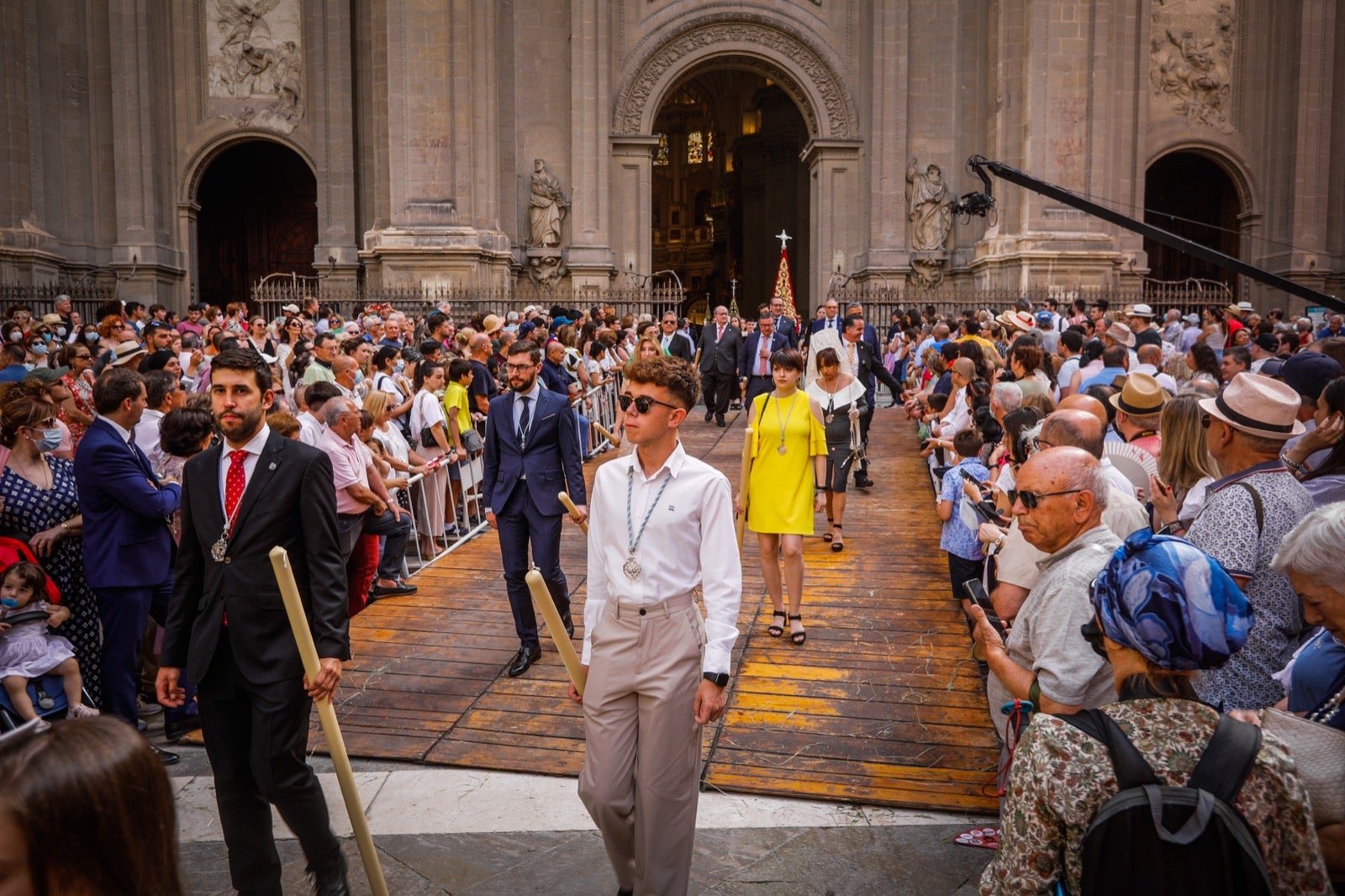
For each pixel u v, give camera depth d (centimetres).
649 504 366
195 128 2659
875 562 874
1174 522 417
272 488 373
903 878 416
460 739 550
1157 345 945
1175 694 216
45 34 2473
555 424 647
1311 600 256
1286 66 2694
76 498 569
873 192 2694
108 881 142
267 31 2648
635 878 370
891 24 2666
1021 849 210
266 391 385
